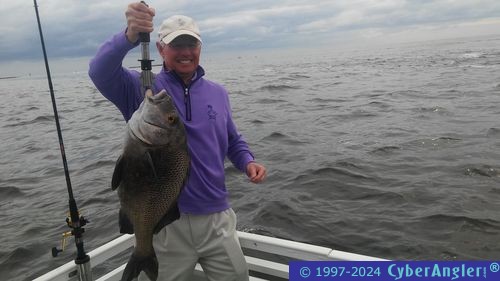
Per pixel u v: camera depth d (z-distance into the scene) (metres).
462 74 28.53
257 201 7.23
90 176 9.59
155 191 2.27
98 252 3.11
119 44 2.29
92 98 30.45
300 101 20.33
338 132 12.44
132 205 2.26
